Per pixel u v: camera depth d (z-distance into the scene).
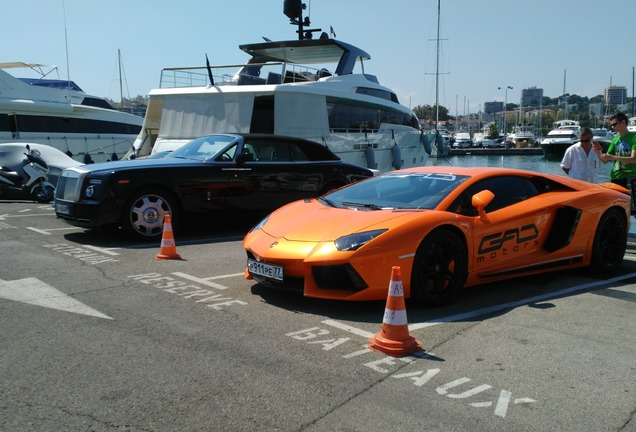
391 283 3.57
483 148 77.00
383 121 16.05
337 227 4.50
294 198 8.71
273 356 3.44
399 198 5.07
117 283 5.15
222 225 9.16
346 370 3.24
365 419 2.66
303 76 15.16
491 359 3.45
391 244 4.25
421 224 4.41
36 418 2.62
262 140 8.55
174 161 7.83
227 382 3.05
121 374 3.12
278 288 4.52
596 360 3.45
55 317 4.11
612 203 5.83
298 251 4.35
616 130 7.49
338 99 14.10
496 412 2.76
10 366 3.21
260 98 12.74
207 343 3.63
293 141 8.94
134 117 22.88
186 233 8.26
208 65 13.13
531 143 79.12
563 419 2.70
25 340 3.62
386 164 16.08
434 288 4.54
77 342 3.61
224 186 7.90
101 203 7.01
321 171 9.02
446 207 4.73
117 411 2.70
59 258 6.20
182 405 2.77
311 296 4.29
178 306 4.46
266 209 8.41
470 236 4.71
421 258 4.38
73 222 7.31
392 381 3.10
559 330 4.00
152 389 2.94
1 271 5.51
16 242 7.12
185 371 3.18
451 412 2.75
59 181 7.55
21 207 10.90
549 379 3.16
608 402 2.88
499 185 5.26
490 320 4.23
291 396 2.89
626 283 5.47
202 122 12.88
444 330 3.99
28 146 12.20
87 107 21.06
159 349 3.51
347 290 4.25
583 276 5.76
